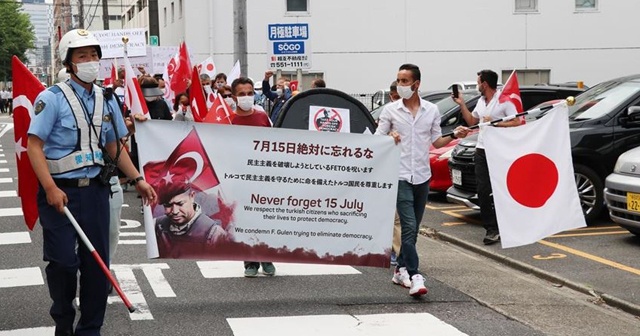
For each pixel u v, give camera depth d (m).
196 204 7.12
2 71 74.94
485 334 6.38
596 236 10.41
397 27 33.91
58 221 5.48
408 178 7.48
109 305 7.11
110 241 6.94
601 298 7.50
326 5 33.50
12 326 6.45
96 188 5.61
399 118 7.52
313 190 7.31
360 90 33.91
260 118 8.34
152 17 40.16
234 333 6.33
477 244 9.97
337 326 6.55
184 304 7.19
